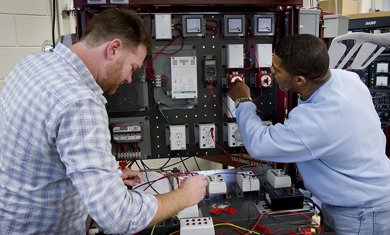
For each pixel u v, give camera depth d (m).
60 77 0.75
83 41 0.83
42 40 2.07
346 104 0.98
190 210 1.14
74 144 0.69
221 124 1.58
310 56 0.97
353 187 1.04
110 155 0.75
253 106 1.27
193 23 1.44
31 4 2.00
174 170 1.56
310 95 1.10
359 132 0.99
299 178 1.59
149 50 0.94
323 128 0.97
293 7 1.43
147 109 1.52
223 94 1.55
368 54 1.45
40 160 0.78
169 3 1.34
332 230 1.04
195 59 1.48
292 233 1.04
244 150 1.61
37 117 0.73
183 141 1.50
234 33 1.48
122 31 0.81
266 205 1.26
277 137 1.05
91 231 1.06
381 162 1.07
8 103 0.79
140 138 1.48
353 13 2.34
